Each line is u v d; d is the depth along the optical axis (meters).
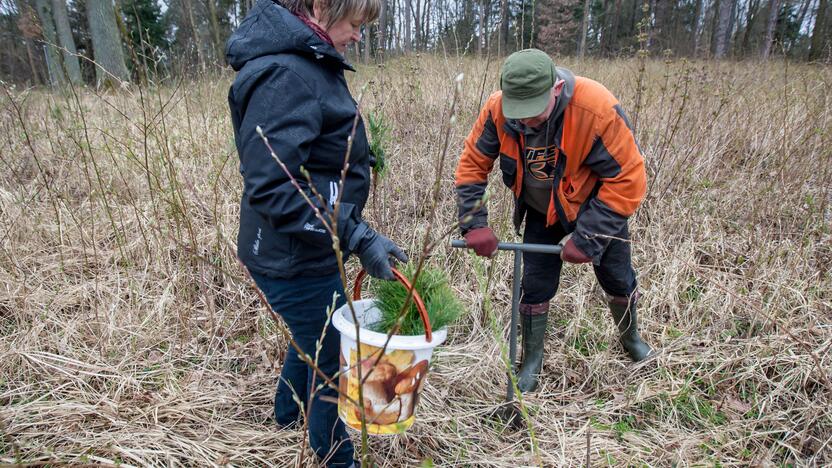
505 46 5.87
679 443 2.19
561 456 2.09
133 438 1.99
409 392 1.47
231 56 1.48
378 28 5.12
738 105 4.90
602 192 2.04
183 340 2.68
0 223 3.36
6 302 2.79
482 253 2.15
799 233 3.52
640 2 20.83
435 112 4.57
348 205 1.46
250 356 2.65
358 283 1.71
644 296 3.10
